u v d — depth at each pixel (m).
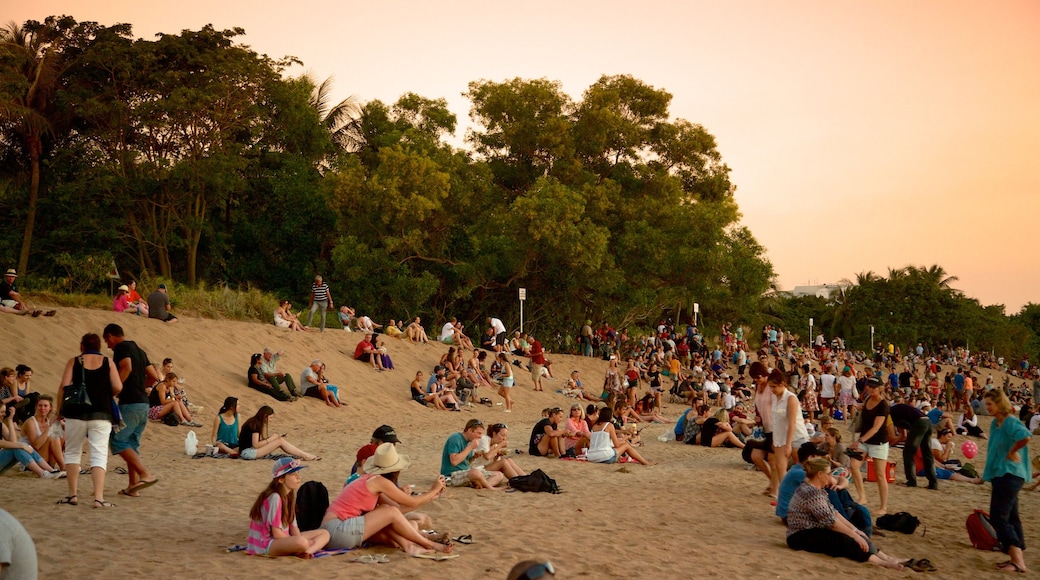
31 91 34.31
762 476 14.26
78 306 25.91
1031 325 115.75
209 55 35.84
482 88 44.69
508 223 37.66
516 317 41.84
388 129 44.94
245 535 8.35
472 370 27.95
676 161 45.50
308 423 19.77
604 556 8.01
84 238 34.78
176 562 7.16
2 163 36.12
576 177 42.75
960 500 12.73
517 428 21.94
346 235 37.88
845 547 8.47
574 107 44.53
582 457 15.47
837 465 9.98
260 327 25.78
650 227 40.62
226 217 40.84
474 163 42.69
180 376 20.16
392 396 24.42
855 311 85.75
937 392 39.00
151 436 15.88
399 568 7.30
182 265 38.97
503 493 11.63
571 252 37.16
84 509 9.16
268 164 41.44
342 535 7.80
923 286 85.06
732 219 43.72
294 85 41.09
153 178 35.69
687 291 41.25
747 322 56.59
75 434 9.30
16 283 30.59
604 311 42.38
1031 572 8.52
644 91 44.81
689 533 9.33
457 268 38.41
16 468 11.55
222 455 13.91
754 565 8.02
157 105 34.09
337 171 42.03
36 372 17.52
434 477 13.08
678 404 32.44
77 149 34.59
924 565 8.34
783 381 11.50
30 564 4.25
